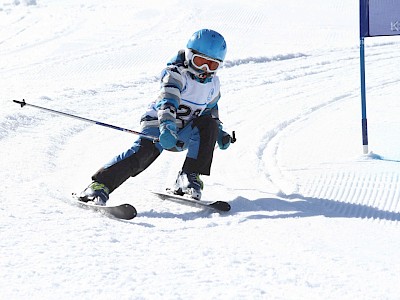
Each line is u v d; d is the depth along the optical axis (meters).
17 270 12.05
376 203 18.30
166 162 22.69
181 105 17.88
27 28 69.19
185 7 70.88
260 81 39.00
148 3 75.06
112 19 69.50
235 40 55.56
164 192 18.53
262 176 21.05
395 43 51.66
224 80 39.31
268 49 51.06
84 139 26.00
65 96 34.00
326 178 20.56
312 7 69.19
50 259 12.68
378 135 25.64
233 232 15.27
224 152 24.06
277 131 27.33
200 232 15.20
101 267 12.38
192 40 17.42
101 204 16.77
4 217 15.34
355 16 65.38
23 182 19.14
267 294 11.39
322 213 17.36
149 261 12.90
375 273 12.67
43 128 26.81
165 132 16.81
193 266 12.71
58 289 11.24
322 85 37.31
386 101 32.03
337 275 12.49
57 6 78.81
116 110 31.69
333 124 27.91
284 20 64.06
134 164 17.44
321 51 49.47
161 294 11.20
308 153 23.59
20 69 47.84
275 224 16.06
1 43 63.31
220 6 70.19
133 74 41.47
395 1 22.30
